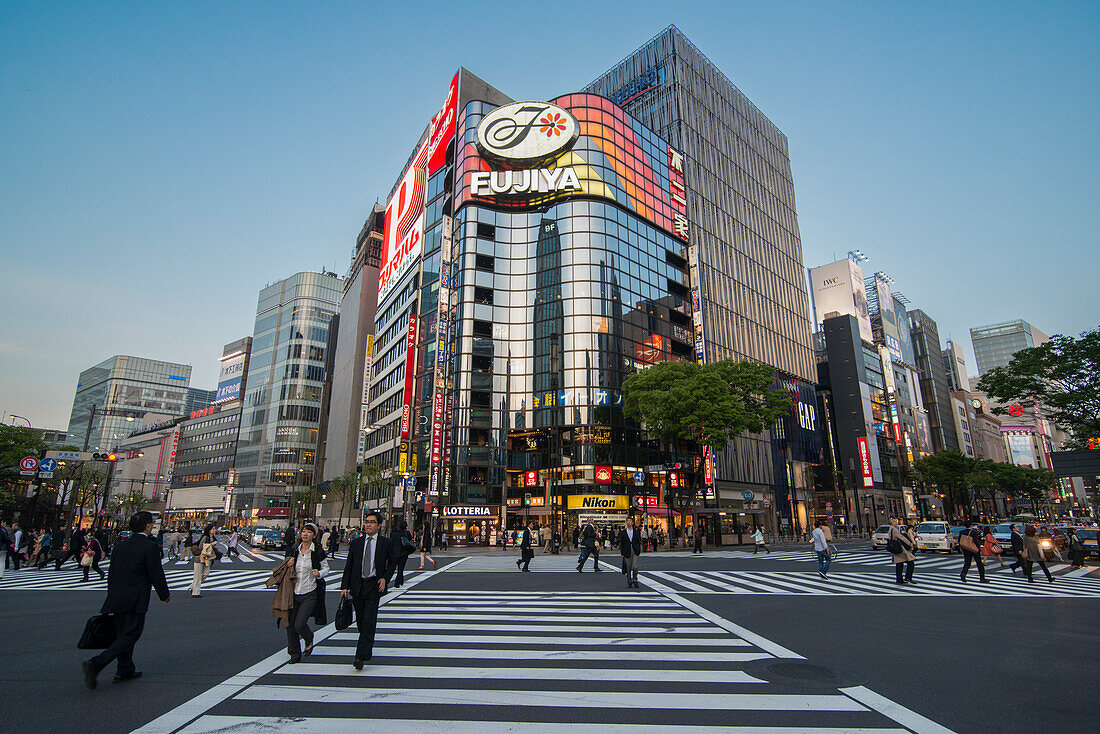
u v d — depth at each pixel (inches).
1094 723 197.0
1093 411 921.5
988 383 1003.3
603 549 1493.6
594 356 1852.9
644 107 2647.6
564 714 202.7
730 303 2455.7
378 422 2529.5
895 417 3435.0
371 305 3270.2
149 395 6250.0
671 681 245.9
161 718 196.7
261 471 3897.6
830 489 3070.9
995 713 207.5
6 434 1517.0
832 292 3531.0
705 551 1445.6
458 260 1982.0
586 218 1972.2
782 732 186.9
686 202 2364.7
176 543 1146.7
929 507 3467.0
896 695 228.1
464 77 2226.9
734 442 2202.3
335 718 197.5
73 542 853.8
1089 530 1098.1
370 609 268.4
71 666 270.2
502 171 2030.0
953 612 444.1
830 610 452.8
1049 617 421.4
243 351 4704.7
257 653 297.6
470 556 1208.2
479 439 1838.1
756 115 3058.6
